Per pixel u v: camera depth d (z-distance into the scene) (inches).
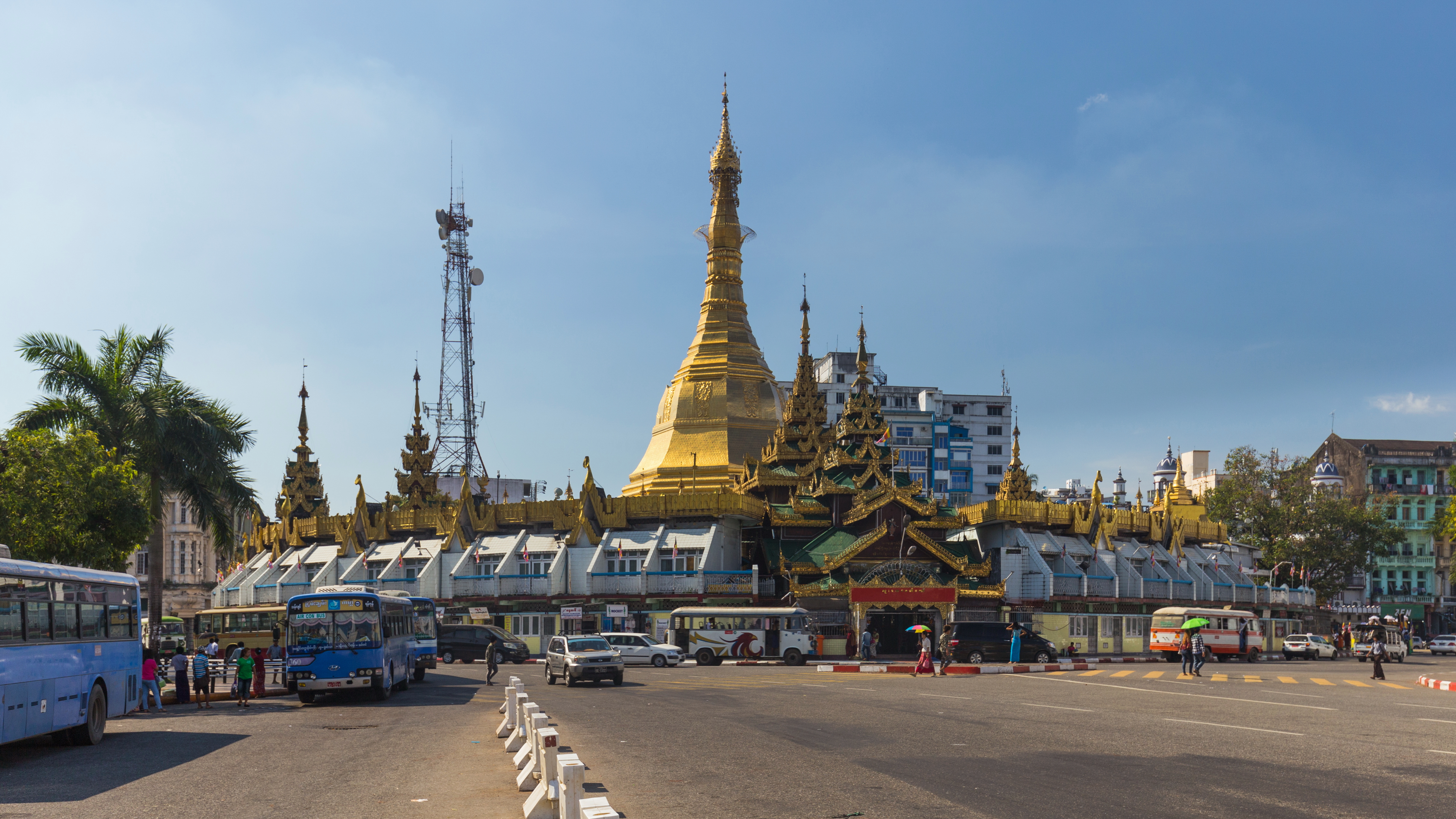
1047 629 2736.2
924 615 2672.2
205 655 1364.4
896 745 770.2
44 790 657.6
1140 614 2960.1
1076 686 1449.3
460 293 4128.9
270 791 632.4
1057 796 540.1
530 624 2733.8
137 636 1039.0
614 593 2672.2
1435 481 4877.0
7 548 837.2
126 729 1056.2
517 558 2842.0
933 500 2829.7
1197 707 1063.6
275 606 2541.8
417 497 3154.5
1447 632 4800.7
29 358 1718.8
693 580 2623.0
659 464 3203.7
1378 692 1311.5
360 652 1382.9
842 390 5492.1
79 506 1471.5
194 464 1761.8
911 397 5536.4
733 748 773.9
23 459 1460.4
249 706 1350.9
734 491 2994.6
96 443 1557.6
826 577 2623.0
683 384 3307.1
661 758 728.3
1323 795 530.3
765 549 2834.6
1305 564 3784.5
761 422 3260.3
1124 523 3125.0
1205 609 2491.4
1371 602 4751.5
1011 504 2851.9
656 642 2319.1
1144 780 585.6
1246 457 3961.6
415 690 1610.5
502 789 621.0
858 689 1414.9
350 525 3115.2
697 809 530.3
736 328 3383.4
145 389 1766.7
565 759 412.8
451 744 860.0
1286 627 3065.9
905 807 519.2
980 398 5669.3
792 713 1051.9
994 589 2645.2
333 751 834.2
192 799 611.2
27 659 816.3
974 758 692.1
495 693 1512.1
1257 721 906.7
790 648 2257.6
